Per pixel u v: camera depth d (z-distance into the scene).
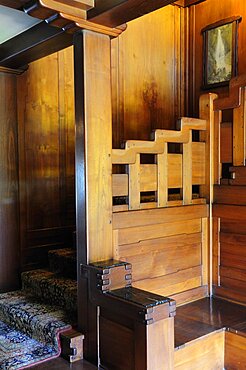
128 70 4.41
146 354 2.10
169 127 4.82
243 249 3.13
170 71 4.80
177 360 2.44
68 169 3.99
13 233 3.53
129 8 2.26
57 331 2.59
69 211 4.02
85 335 2.56
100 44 2.58
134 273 2.85
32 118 3.72
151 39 4.59
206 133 3.34
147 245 2.93
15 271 3.55
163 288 3.05
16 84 3.53
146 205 2.93
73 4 2.36
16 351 2.58
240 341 2.62
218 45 4.35
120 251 2.75
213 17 4.44
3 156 3.46
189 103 4.79
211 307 3.10
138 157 2.85
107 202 2.64
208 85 4.48
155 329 2.13
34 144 3.75
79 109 2.56
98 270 2.42
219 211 3.29
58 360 2.51
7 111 3.48
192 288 3.28
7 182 3.49
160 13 4.65
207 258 3.38
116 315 2.32
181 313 2.98
